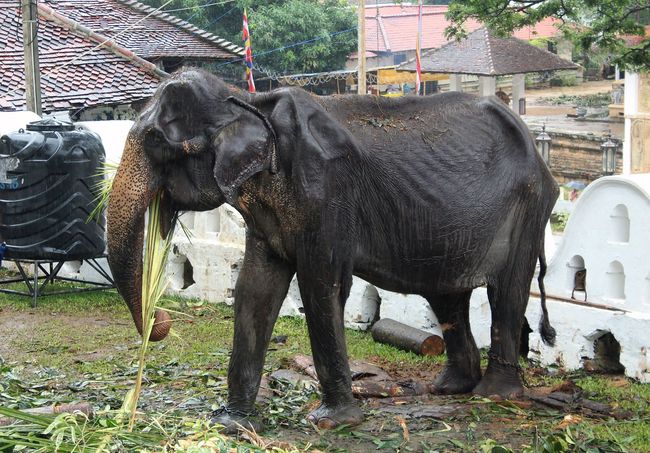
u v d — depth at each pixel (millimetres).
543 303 7902
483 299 9164
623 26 16266
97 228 11602
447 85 38906
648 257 8086
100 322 10734
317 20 32656
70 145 11289
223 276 11156
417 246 6980
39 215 11297
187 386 7938
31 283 12625
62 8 29219
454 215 7031
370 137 6855
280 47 31875
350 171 6621
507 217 7309
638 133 28062
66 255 11391
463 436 6660
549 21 40938
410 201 6891
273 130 6359
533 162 7367
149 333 6145
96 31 27719
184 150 6160
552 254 9500
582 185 29812
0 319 10875
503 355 7559
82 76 24578
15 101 23234
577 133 30328
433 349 9164
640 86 27766
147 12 30047
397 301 9719
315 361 6809
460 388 7805
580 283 8859
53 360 9156
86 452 5379
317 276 6539
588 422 7047
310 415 6867
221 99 6254
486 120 7363
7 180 11258
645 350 8008
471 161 7156
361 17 25766
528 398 7539
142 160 6152
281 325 10391
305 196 6395
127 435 5742
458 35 18344
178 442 5617
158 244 6367
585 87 42531
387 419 6977
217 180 6133
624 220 8375
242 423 6652
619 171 29984
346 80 33969
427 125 7133
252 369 6789
